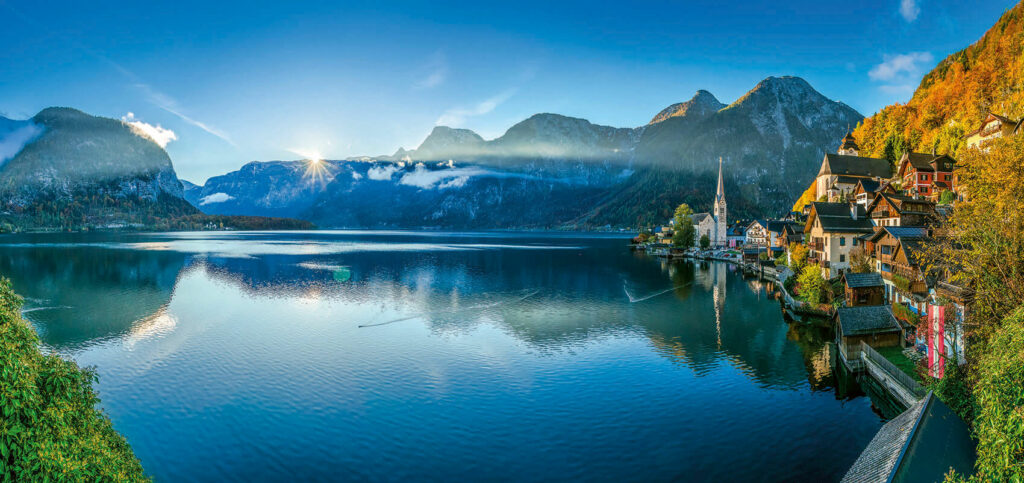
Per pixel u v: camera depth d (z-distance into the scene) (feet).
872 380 133.59
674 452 102.37
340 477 94.22
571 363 158.92
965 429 76.64
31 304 251.19
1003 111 353.10
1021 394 53.11
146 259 493.36
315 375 146.92
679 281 350.02
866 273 193.47
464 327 208.54
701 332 197.47
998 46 439.63
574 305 258.16
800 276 244.22
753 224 519.19
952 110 458.91
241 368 152.46
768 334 192.95
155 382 139.85
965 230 116.78
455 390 135.85
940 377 103.24
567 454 102.27
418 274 394.93
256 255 560.20
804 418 117.08
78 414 59.41
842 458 98.99
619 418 118.32
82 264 437.99
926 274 154.81
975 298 106.52
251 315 230.48
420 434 110.42
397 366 155.84
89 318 218.59
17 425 48.75
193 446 104.83
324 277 370.94
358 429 112.88
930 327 108.17
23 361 52.13
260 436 109.19
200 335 191.93
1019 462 48.16
